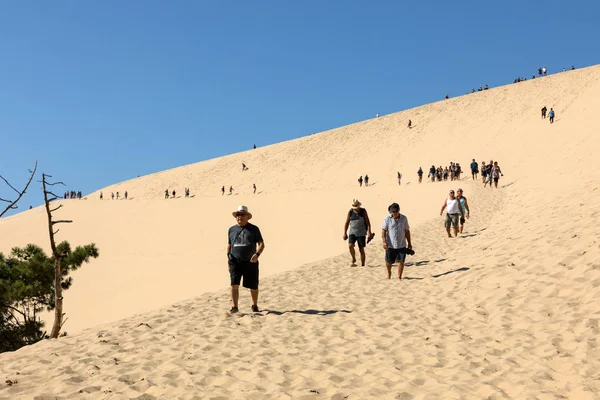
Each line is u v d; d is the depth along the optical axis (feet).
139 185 270.26
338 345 21.09
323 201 126.41
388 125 238.48
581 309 20.77
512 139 162.61
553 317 20.77
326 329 23.52
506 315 22.15
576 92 190.29
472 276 29.78
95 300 78.38
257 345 21.52
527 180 92.73
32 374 18.63
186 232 120.47
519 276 26.86
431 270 35.32
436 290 29.07
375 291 31.24
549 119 165.37
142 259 102.73
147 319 26.99
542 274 26.02
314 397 15.72
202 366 19.08
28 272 44.91
